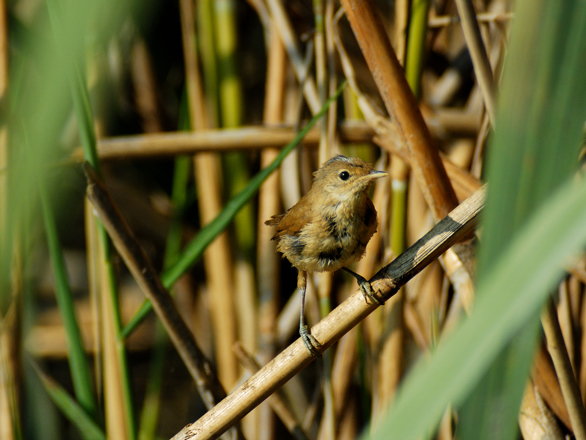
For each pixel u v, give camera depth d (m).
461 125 3.37
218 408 3.21
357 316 3.21
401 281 3.20
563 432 3.22
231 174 3.42
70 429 3.45
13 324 3.28
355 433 3.37
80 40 2.61
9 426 3.28
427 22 3.28
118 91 3.43
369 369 3.36
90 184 3.24
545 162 2.67
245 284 3.41
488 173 2.81
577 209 2.19
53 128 3.08
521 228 2.55
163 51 3.49
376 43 3.21
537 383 3.22
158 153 3.35
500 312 2.28
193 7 3.40
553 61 2.66
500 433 2.99
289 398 3.44
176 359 3.51
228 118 3.41
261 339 3.39
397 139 3.28
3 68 3.26
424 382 2.43
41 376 3.30
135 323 3.26
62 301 3.29
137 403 3.50
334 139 3.32
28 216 3.29
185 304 3.48
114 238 3.24
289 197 3.40
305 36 3.32
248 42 3.49
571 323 3.26
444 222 3.20
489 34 3.32
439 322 3.29
